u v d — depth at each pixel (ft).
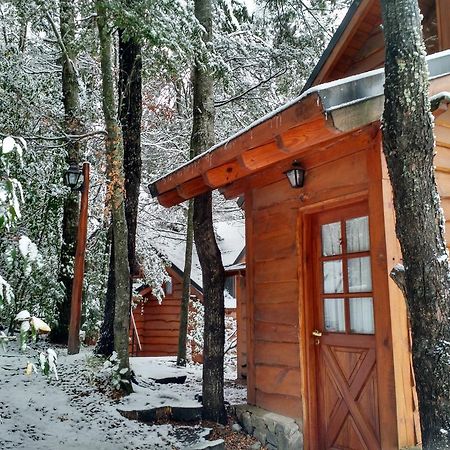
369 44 20.75
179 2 17.37
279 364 14.92
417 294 7.64
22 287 26.94
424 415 7.47
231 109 32.07
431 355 7.41
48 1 21.08
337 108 10.03
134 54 22.68
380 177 11.69
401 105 7.83
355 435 12.53
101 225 36.11
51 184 28.58
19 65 27.14
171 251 47.16
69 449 13.12
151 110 37.88
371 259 11.85
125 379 17.97
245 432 15.30
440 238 7.77
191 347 41.52
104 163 32.83
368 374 12.30
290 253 14.76
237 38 28.73
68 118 28.48
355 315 12.96
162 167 39.40
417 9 8.06
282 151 11.64
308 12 28.71
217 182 14.64
